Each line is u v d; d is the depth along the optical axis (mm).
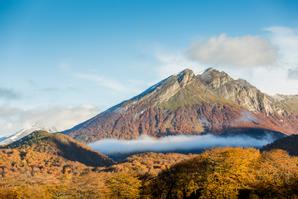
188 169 153000
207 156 153250
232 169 138875
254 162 148125
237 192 133625
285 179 128250
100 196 167750
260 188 129500
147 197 160375
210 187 137375
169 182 156000
